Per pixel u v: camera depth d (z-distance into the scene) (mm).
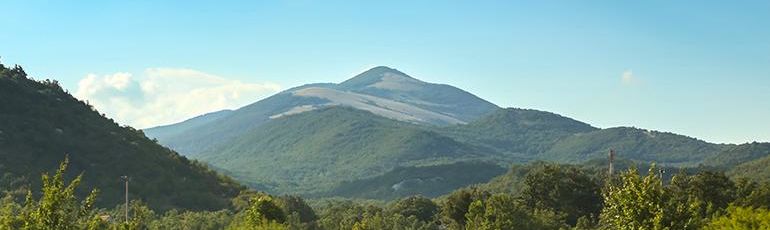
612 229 28953
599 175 96688
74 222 20250
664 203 25672
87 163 120688
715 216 39594
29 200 20547
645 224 25156
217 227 94750
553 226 69000
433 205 120188
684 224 25297
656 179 25828
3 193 94562
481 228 58438
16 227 21016
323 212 138750
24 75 140375
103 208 102375
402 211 118062
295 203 116375
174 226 94062
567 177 85375
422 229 102312
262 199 66188
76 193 106625
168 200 122062
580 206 83375
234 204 130000
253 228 58094
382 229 105688
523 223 61406
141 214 28031
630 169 26453
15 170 104188
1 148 109562
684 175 71312
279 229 58281
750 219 32938
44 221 19516
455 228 85250
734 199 66812
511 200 65875
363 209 126000
